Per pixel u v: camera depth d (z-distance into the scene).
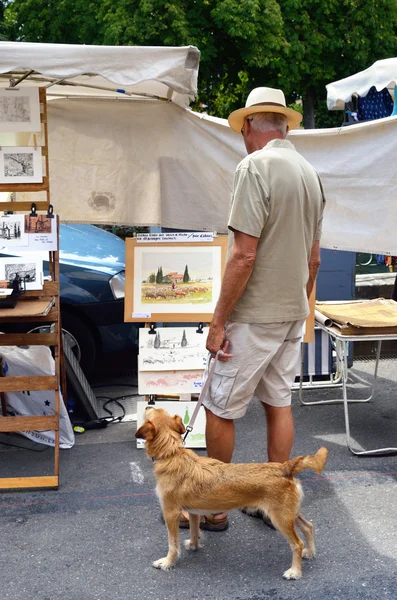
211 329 3.39
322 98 18.52
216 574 3.21
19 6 16.48
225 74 16.80
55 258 4.45
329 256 5.97
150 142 5.39
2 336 4.37
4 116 4.27
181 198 5.42
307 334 4.95
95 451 4.68
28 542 3.53
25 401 4.83
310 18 16.05
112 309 5.67
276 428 3.64
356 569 3.22
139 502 3.93
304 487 4.07
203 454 4.64
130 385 6.01
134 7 14.26
